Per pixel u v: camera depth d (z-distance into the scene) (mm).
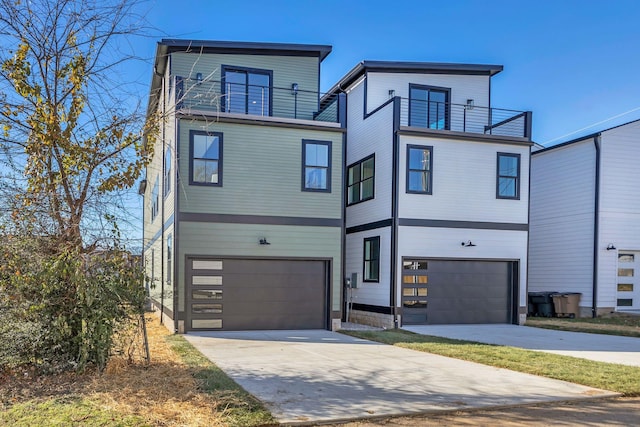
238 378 6773
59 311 6512
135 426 4602
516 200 15078
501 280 14945
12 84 6590
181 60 13914
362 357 8672
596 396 6109
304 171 12930
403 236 13961
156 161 16938
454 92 17141
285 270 12719
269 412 5160
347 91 17656
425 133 14258
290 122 12797
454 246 14383
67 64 6809
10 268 6211
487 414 5367
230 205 12305
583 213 17234
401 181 14039
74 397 5465
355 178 16641
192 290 11969
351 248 16516
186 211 11953
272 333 11914
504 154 15008
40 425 4582
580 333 12586
